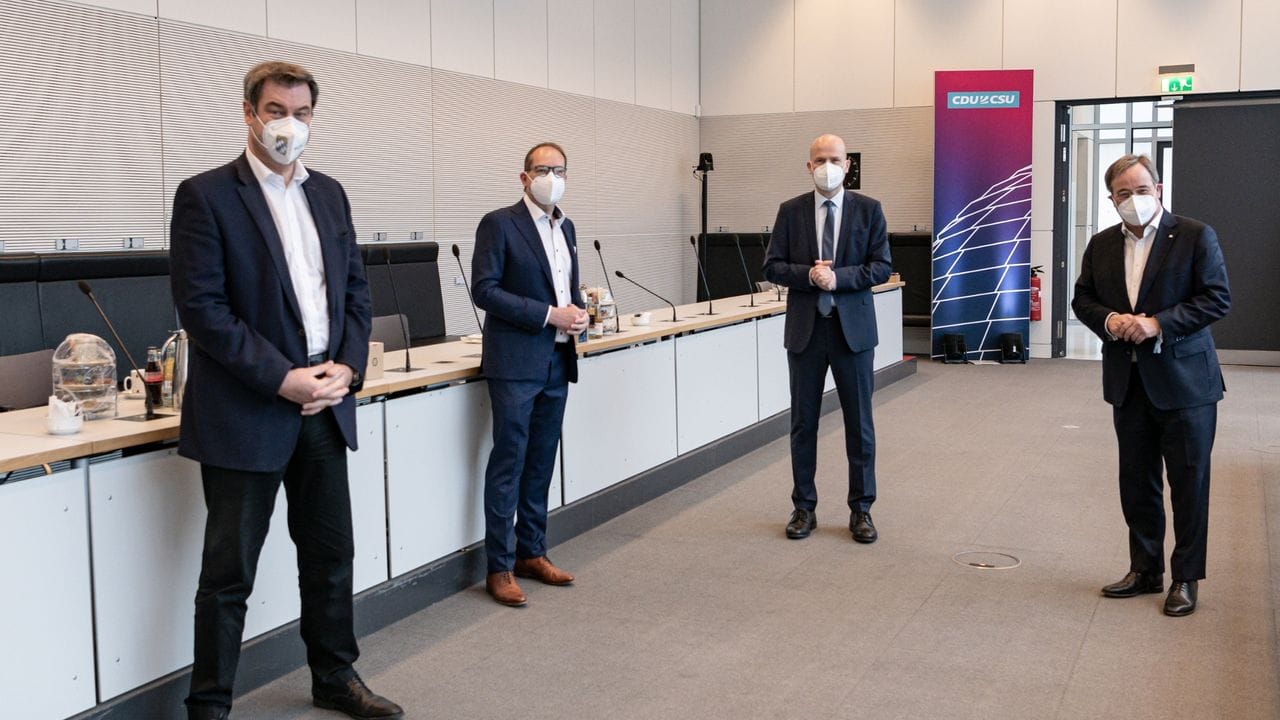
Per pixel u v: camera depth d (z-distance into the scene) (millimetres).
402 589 3945
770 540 4941
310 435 2979
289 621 3506
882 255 4781
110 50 6371
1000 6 11453
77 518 2811
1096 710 3135
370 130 8219
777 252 4883
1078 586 4246
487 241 4098
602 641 3723
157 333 6488
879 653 3588
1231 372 10359
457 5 9055
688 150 12852
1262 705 3154
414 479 4004
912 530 5082
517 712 3162
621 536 5027
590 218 10969
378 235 8328
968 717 3100
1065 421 7812
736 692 3289
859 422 4848
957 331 11320
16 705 2682
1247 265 10859
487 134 9477
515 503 4164
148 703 2994
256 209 2826
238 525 2832
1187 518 3863
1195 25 10773
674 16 12391
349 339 3008
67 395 3057
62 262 5961
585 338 5020
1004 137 11047
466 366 4246
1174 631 3746
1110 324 3781
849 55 12172
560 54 10398
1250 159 10773
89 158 6297
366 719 3111
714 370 6414
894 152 12062
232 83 7152
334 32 7871
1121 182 3777
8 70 5840
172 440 3090
